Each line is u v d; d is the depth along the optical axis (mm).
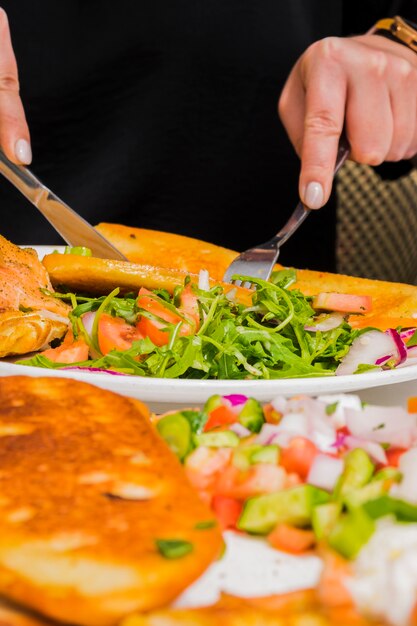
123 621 572
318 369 1347
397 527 662
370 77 2016
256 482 744
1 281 1389
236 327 1351
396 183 3531
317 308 1523
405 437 792
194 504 675
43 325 1309
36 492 667
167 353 1268
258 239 2918
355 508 669
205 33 2662
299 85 2160
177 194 2777
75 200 2650
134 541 615
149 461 728
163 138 2699
